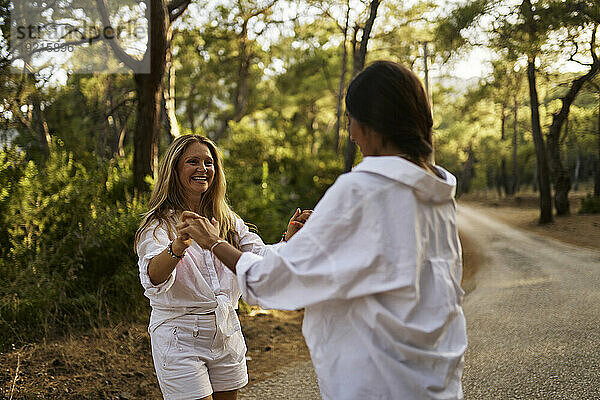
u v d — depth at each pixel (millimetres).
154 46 8359
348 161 15039
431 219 1671
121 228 6445
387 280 1567
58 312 5551
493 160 58406
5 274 5512
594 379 4418
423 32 19062
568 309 7277
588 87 22766
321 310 1655
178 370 2625
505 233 21406
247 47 24188
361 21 18859
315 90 32188
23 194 6062
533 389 4277
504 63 19781
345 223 1588
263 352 5676
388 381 1565
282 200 12555
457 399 1659
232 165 14797
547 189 24297
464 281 10484
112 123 18156
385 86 1660
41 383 4324
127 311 5898
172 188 2811
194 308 2686
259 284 1683
